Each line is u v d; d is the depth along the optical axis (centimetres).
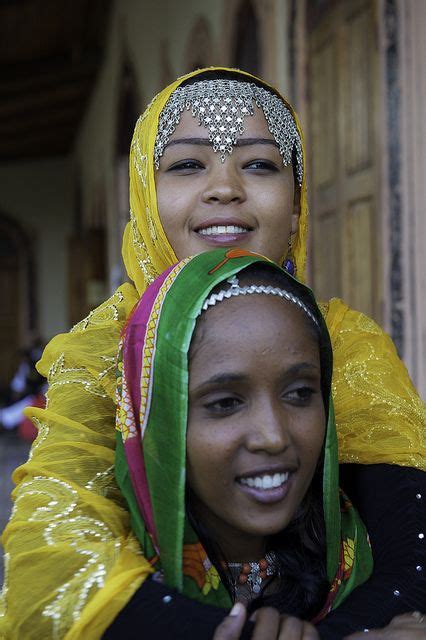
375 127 359
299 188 172
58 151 1659
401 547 126
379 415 145
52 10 1020
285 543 121
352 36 383
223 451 107
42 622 106
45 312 1666
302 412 110
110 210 1113
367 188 371
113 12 1055
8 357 1652
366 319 160
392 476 136
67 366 140
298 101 451
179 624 102
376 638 105
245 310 108
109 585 105
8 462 763
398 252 341
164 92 162
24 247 1659
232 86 156
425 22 323
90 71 1225
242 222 153
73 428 130
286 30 460
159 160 158
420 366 329
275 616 103
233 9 538
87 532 113
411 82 329
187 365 107
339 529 119
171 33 738
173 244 157
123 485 118
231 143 153
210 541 116
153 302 115
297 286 113
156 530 111
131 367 116
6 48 1127
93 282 1195
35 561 110
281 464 107
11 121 1405
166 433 109
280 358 107
